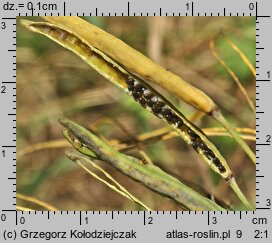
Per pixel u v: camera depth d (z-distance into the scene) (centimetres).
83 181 20
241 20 20
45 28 12
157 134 15
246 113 19
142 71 12
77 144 12
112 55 12
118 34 20
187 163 19
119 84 12
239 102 20
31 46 20
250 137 15
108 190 20
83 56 12
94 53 12
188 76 20
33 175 20
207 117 18
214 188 18
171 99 18
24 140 20
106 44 12
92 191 20
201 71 20
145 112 20
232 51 20
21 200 19
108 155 12
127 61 12
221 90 20
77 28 12
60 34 12
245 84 20
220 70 20
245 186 18
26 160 20
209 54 20
